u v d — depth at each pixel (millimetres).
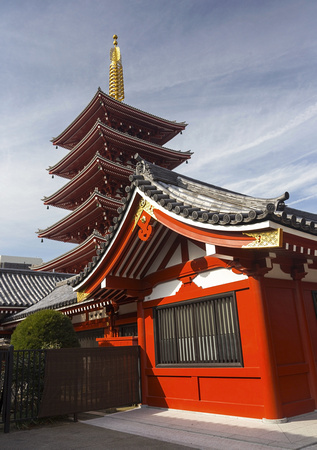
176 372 8203
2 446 5906
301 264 7590
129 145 24125
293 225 5594
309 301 7820
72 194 25828
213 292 7664
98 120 21844
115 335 11805
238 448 5059
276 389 6324
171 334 8633
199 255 8109
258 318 6668
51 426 7508
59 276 25469
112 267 8891
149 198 7715
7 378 7281
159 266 9164
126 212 8281
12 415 7945
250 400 6652
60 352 8148
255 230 5637
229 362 7129
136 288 9523
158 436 6082
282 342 6895
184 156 26547
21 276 23828
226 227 5973
